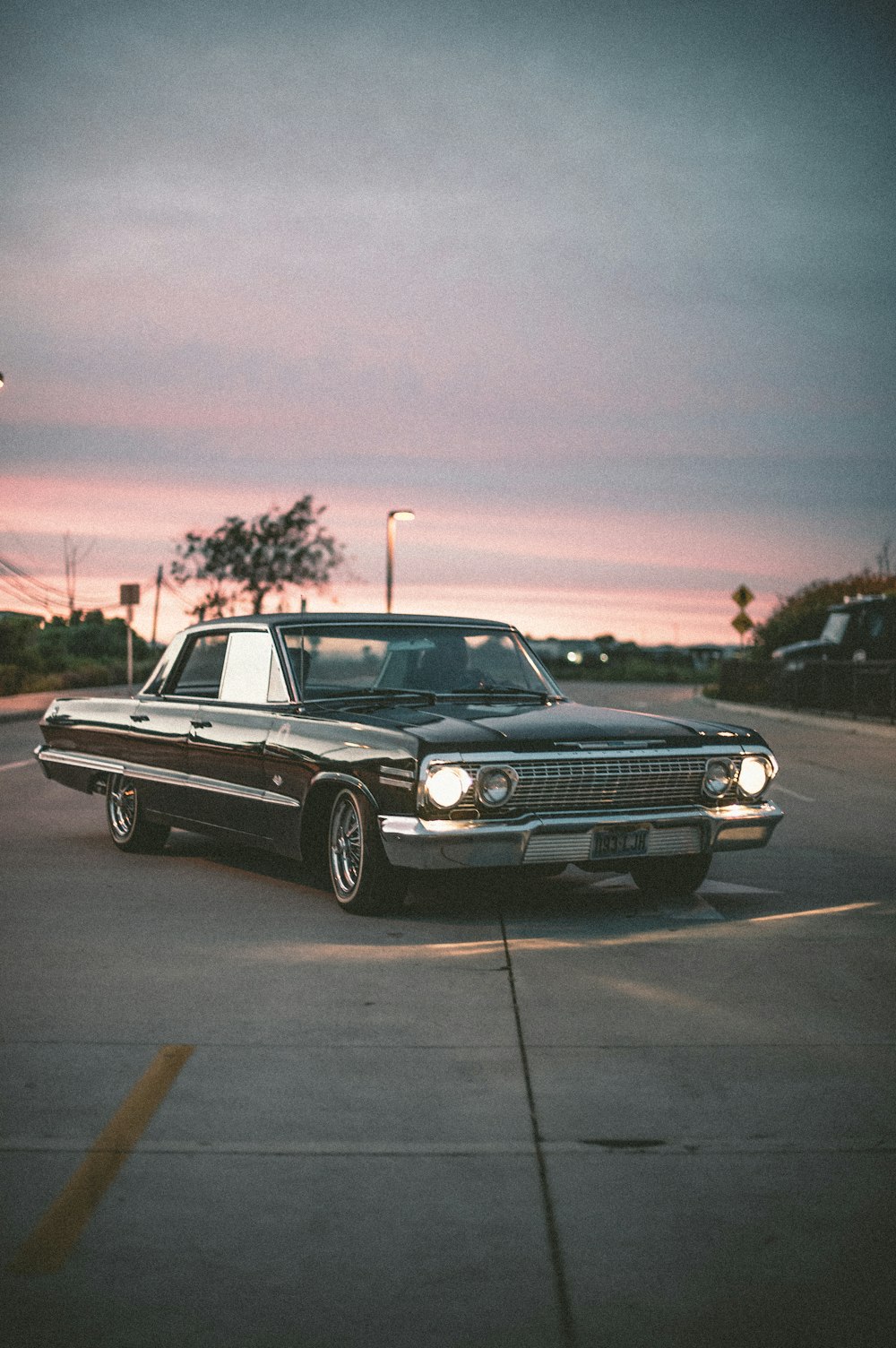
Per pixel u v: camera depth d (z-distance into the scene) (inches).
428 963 256.7
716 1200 147.2
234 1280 129.5
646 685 2145.7
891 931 288.5
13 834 437.4
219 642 358.9
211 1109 175.8
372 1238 138.3
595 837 289.4
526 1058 197.6
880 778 639.1
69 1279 129.5
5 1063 194.7
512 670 349.1
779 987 239.5
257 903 317.7
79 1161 158.2
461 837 278.5
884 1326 121.3
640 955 264.4
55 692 1501.0
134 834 386.6
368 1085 185.2
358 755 293.1
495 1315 123.1
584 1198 147.8
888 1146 162.7
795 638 1517.0
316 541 1814.7
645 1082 186.7
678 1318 122.6
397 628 343.3
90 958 261.0
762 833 309.4
